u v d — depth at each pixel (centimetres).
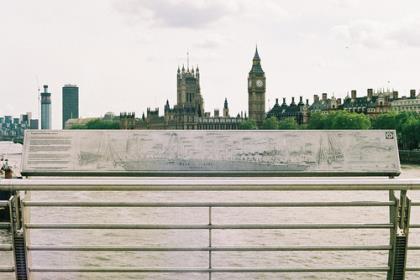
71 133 595
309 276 1211
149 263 1538
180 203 536
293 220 2609
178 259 1259
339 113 19338
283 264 1633
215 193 4409
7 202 522
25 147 590
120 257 1677
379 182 525
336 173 605
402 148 16075
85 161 591
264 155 602
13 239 527
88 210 3253
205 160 598
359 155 607
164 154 596
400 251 550
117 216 3005
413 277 811
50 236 1847
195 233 2012
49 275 1235
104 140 595
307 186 517
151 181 509
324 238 2044
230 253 1722
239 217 2744
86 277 1250
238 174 600
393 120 16775
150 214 3077
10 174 4934
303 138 606
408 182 525
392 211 548
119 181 509
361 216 2777
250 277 1123
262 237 2091
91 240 2008
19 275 534
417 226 548
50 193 4638
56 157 589
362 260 1677
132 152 596
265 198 4031
